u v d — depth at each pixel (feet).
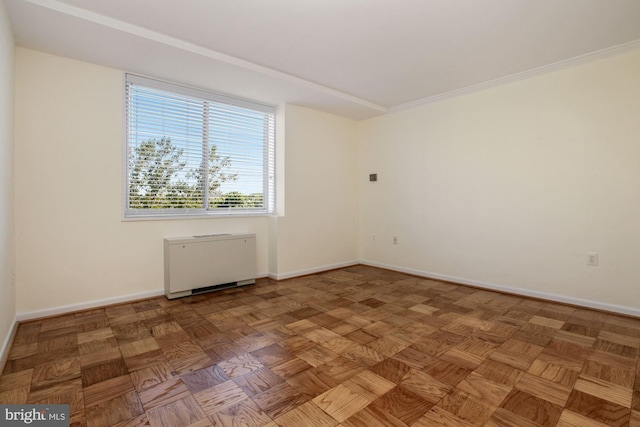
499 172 11.37
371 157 15.84
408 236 14.35
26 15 6.94
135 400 5.11
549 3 6.83
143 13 7.26
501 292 11.36
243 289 11.76
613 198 9.12
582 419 4.70
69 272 9.05
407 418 4.73
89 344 7.12
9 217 7.33
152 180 10.66
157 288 10.64
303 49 9.01
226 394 5.30
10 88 7.40
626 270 8.96
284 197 13.42
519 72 10.54
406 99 13.48
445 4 6.90
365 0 6.77
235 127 12.66
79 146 9.15
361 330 8.00
